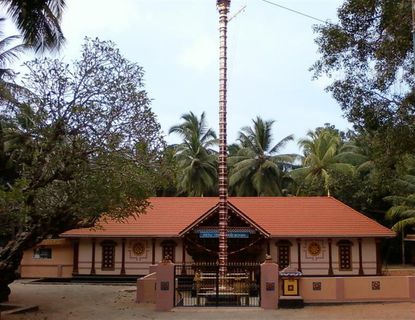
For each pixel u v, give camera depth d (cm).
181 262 3066
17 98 1892
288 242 3052
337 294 2120
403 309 1981
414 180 3972
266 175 4897
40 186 1681
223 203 2272
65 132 1695
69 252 3253
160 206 3356
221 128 2331
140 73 2241
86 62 1736
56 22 1966
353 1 1709
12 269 1839
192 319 1762
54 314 1897
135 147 1755
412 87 1681
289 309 1986
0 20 2669
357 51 1769
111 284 2995
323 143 5034
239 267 2511
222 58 2367
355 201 4556
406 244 4725
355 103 1767
